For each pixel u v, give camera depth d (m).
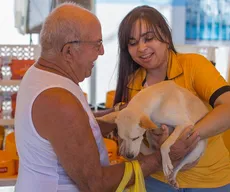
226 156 1.81
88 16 1.36
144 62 1.71
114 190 1.44
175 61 1.76
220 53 3.72
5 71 2.37
